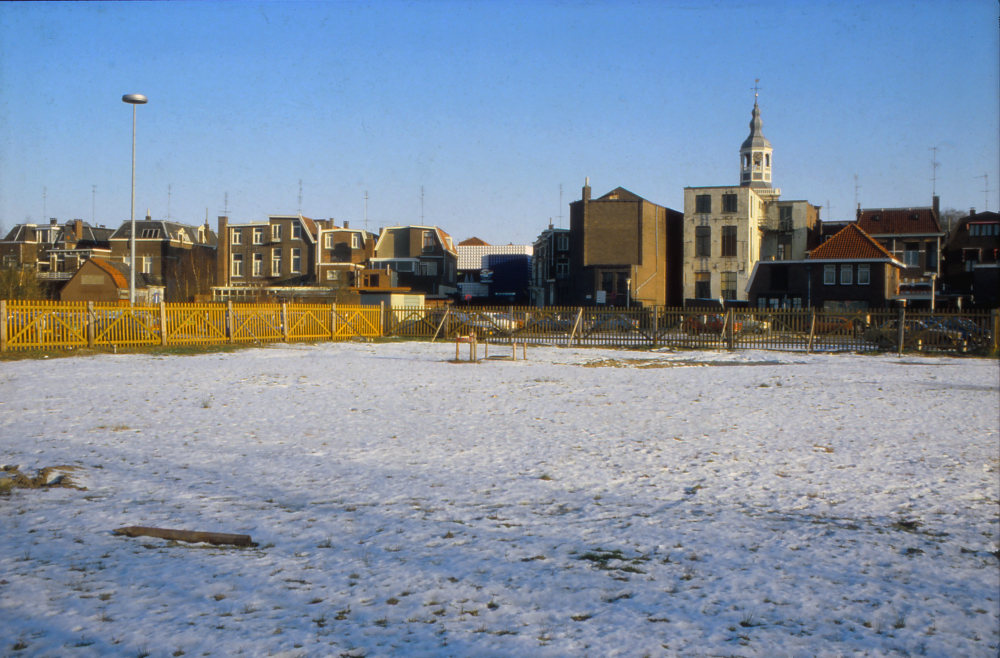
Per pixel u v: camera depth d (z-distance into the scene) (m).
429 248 82.88
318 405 14.68
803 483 9.33
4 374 19.19
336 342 36.50
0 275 45.97
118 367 21.73
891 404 16.31
